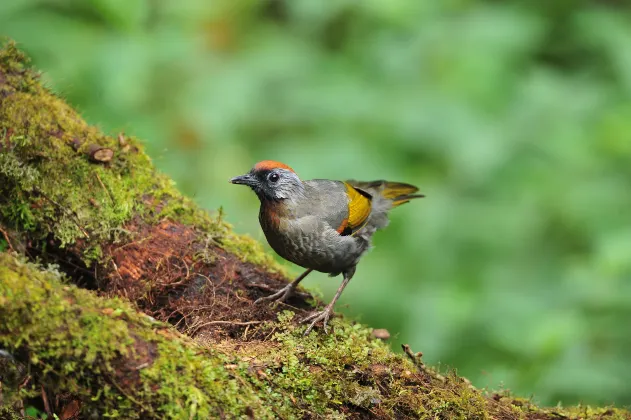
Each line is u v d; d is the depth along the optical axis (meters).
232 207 12.04
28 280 6.11
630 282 12.02
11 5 11.38
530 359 11.13
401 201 10.45
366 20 13.91
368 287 12.14
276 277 9.16
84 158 8.35
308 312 8.56
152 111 12.23
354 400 7.00
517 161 13.20
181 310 8.27
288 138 12.96
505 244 12.84
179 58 12.24
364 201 9.63
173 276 8.40
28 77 8.48
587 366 10.86
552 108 13.49
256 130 13.10
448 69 13.34
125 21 11.83
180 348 6.43
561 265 12.62
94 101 11.36
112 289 8.29
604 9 15.29
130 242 8.37
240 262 8.90
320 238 9.07
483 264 12.70
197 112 12.27
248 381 6.77
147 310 8.23
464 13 14.05
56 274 6.82
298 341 7.72
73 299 6.25
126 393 6.14
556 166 13.27
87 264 8.27
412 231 12.73
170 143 12.12
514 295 12.22
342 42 14.03
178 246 8.57
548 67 14.74
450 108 12.92
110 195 8.36
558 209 13.11
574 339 11.12
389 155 12.82
